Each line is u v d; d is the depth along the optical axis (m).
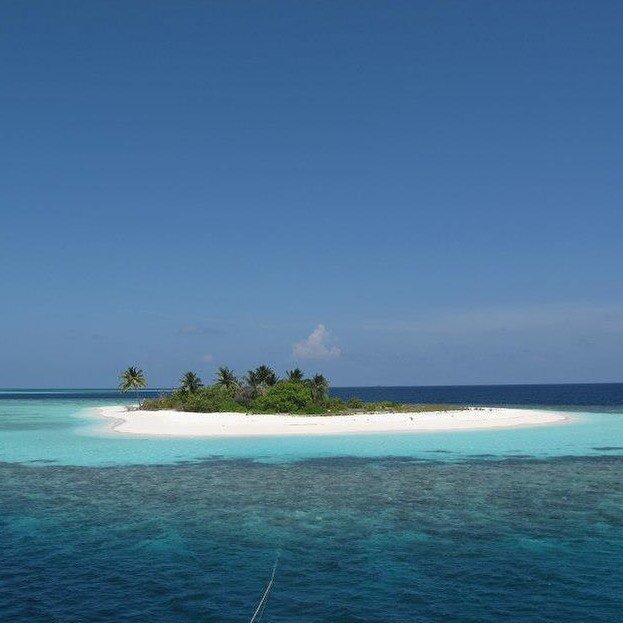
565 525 24.58
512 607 16.38
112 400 198.62
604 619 15.56
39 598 17.42
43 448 48.28
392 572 19.17
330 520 25.53
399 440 52.38
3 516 26.58
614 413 91.62
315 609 16.36
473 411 89.62
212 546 22.05
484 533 23.48
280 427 62.56
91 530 24.27
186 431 59.44
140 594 17.61
